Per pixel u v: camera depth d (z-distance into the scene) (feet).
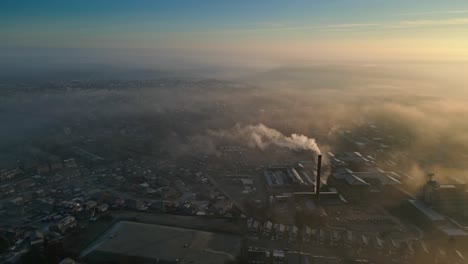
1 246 471.62
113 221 545.03
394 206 600.80
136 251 445.78
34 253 453.17
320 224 524.11
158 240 471.62
